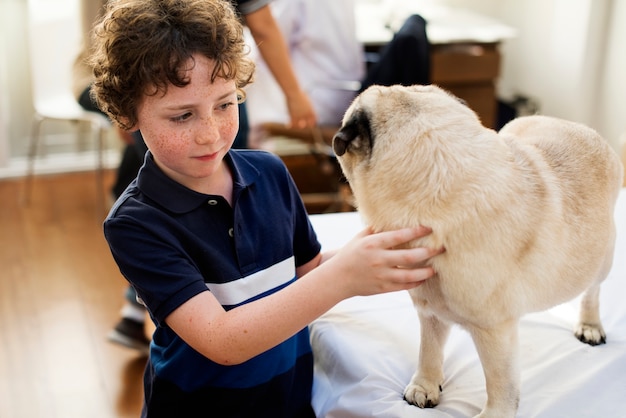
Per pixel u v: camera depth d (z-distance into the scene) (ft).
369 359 3.68
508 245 2.85
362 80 8.86
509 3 11.91
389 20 11.06
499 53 9.99
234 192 3.29
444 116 2.85
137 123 2.99
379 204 2.89
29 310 7.78
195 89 2.80
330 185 10.80
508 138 3.28
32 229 9.71
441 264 2.85
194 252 3.13
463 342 3.86
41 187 11.07
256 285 3.30
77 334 7.37
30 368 6.79
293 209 3.62
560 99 11.11
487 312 2.95
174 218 3.10
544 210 2.99
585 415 3.24
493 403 3.15
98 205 10.38
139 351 7.07
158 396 3.37
